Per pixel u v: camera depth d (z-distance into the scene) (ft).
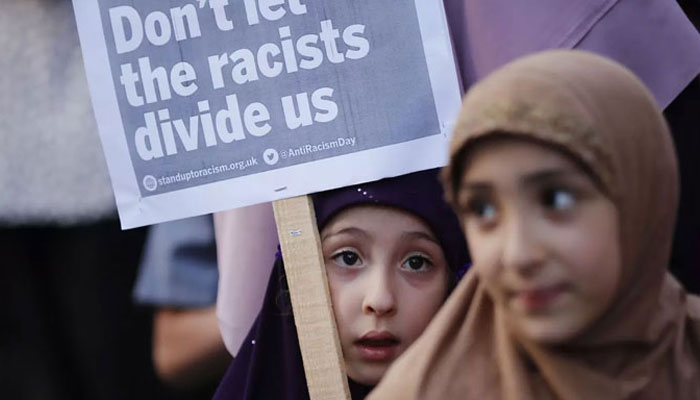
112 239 12.81
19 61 12.49
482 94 7.19
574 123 6.98
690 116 10.44
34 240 12.80
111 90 9.77
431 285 9.48
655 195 7.27
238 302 10.35
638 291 7.41
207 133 9.66
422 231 9.43
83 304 12.91
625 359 7.48
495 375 7.61
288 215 9.52
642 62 9.44
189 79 9.66
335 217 9.50
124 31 9.73
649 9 9.44
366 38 9.46
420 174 9.47
